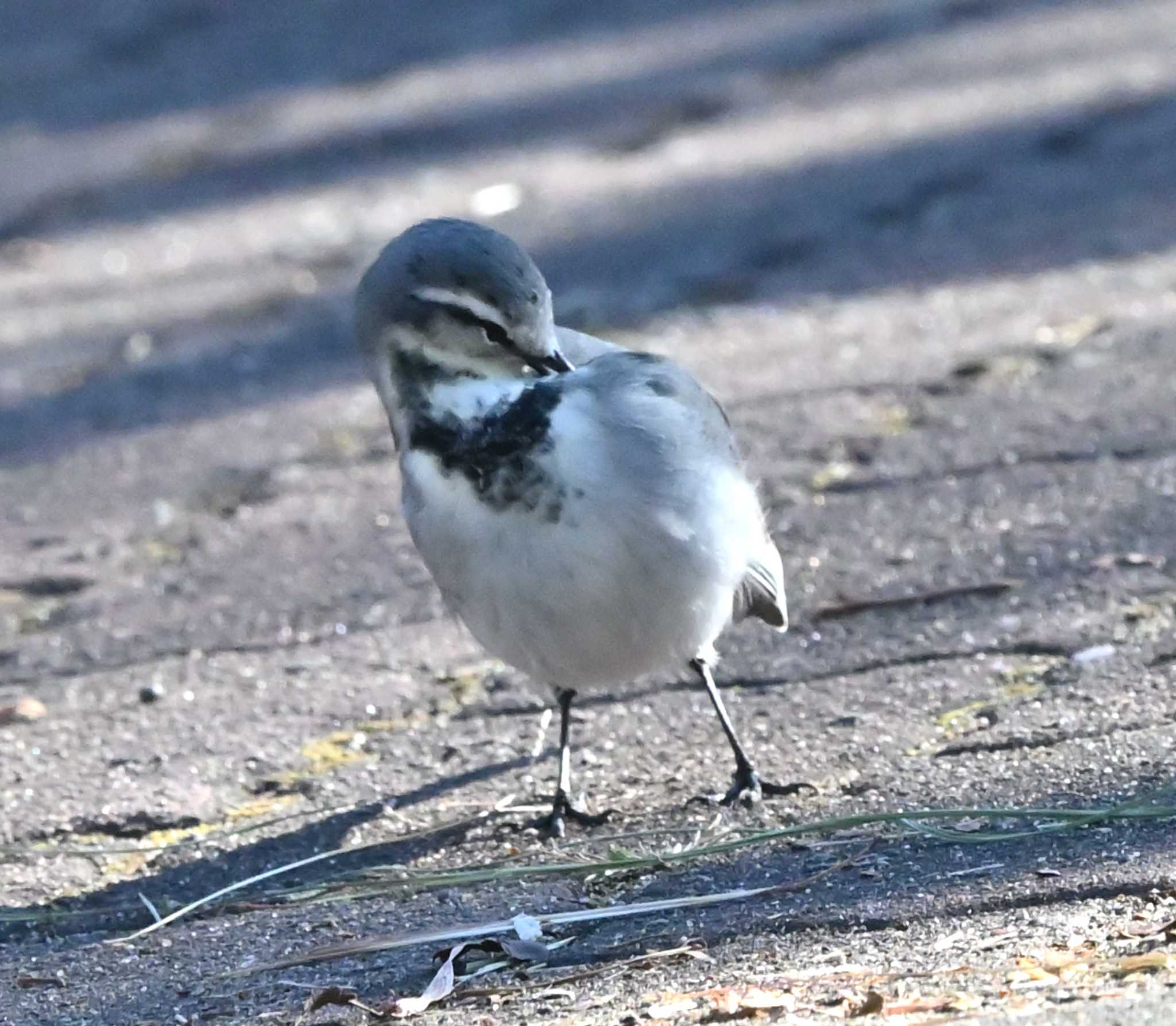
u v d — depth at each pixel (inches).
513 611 333.4
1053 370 531.8
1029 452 479.8
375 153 863.7
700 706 383.2
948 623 399.9
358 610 447.5
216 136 918.4
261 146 893.2
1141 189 685.9
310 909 314.5
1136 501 442.6
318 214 791.7
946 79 865.5
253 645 434.6
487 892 312.5
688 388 346.0
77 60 1072.8
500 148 848.9
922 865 295.1
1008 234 662.5
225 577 475.2
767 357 576.1
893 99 846.5
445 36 1053.8
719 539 338.0
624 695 393.1
